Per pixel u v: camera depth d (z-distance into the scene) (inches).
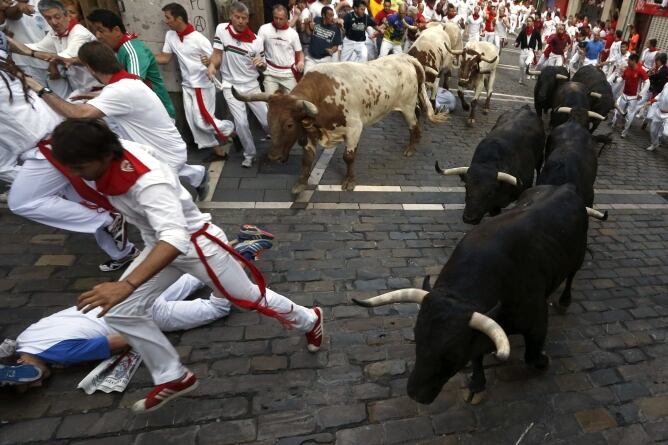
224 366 120.1
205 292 145.8
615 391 122.3
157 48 233.8
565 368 128.7
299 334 132.2
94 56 133.5
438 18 593.6
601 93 337.4
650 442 109.0
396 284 157.6
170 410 107.2
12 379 100.4
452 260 104.1
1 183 203.6
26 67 222.1
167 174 85.1
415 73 248.7
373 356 126.2
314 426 105.8
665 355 136.9
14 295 140.6
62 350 107.4
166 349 96.9
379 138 301.9
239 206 201.6
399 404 112.6
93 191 126.3
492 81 365.7
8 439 99.1
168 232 78.8
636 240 206.2
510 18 1003.9
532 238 108.5
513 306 102.4
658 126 327.0
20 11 225.0
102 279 149.9
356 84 208.8
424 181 241.4
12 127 127.9
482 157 167.0
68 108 132.9
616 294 165.0
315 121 191.9
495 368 126.3
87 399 108.7
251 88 228.1
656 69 367.9
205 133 238.8
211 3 252.7
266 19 319.3
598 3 874.1
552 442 106.8
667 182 283.6
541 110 358.0
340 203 210.1
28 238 168.2
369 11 440.1
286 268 161.8
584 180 159.0
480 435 106.8
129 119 147.1
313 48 305.6
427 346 86.5
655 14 646.5
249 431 103.7
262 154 257.1
